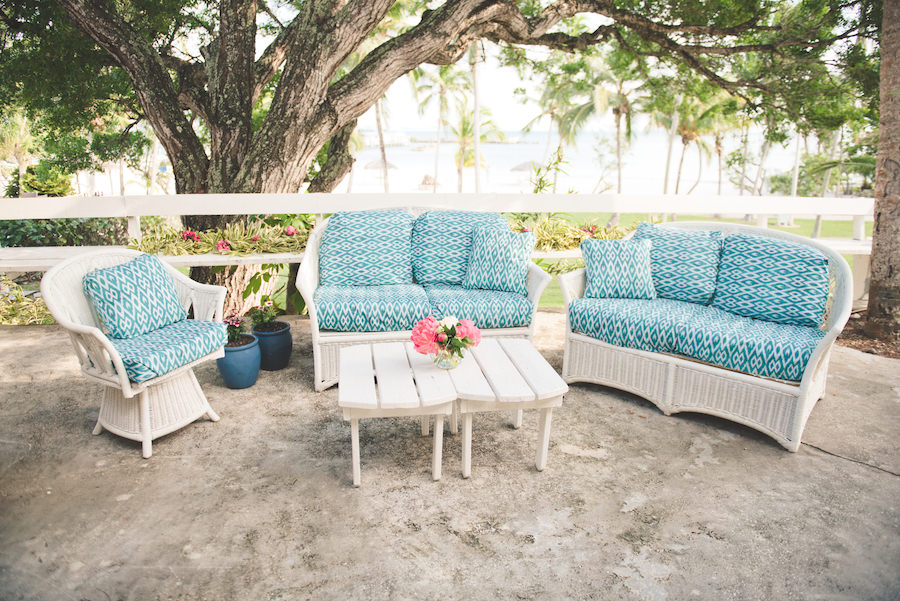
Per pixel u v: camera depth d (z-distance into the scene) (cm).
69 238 920
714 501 225
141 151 962
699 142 3591
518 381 237
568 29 888
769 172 3794
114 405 264
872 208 526
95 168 973
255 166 519
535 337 440
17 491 228
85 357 259
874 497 229
